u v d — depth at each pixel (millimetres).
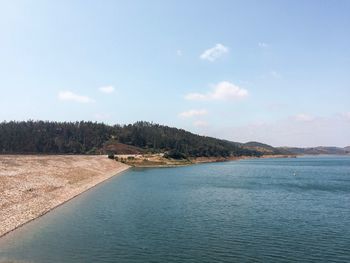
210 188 92062
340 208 60281
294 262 31312
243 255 33094
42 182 74438
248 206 61875
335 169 198125
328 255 33312
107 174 131250
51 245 35656
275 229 43562
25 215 48875
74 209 56719
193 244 36500
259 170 183625
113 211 55250
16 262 30438
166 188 90562
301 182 113375
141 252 33625
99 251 33781
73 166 118812
